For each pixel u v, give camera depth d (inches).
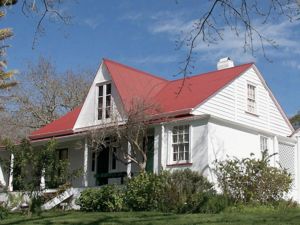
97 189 772.0
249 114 951.0
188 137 815.1
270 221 513.3
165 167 824.3
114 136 856.9
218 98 889.5
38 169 693.9
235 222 511.8
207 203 653.3
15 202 702.5
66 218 598.2
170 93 968.9
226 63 1091.9
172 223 515.2
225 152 817.5
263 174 730.8
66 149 1062.4
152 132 890.7
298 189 975.0
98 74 994.1
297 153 1012.5
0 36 796.0
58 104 1797.5
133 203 708.0
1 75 1048.2
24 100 1744.6
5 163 706.2
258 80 993.5
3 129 1705.2
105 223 530.6
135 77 1015.6
